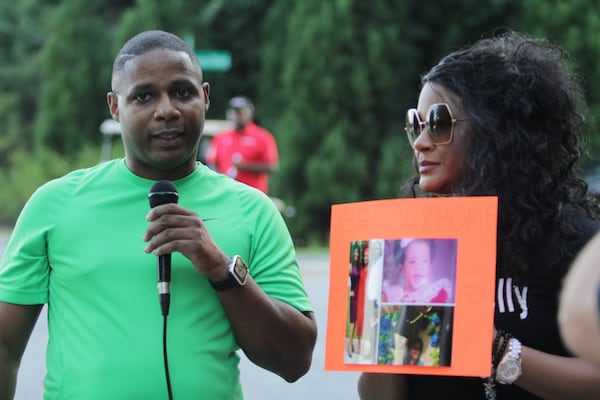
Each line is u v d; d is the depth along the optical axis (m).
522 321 3.74
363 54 28.89
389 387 4.03
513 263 3.78
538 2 29.52
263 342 4.18
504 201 3.86
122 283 4.20
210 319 4.19
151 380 4.11
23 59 42.25
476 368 3.56
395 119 29.42
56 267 4.30
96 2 35.75
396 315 3.68
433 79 4.02
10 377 4.33
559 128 3.96
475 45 4.07
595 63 28.89
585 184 4.01
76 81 35.03
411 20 30.14
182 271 4.19
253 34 33.25
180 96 4.28
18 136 41.59
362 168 28.09
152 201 4.18
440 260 3.65
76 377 4.16
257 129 19.58
